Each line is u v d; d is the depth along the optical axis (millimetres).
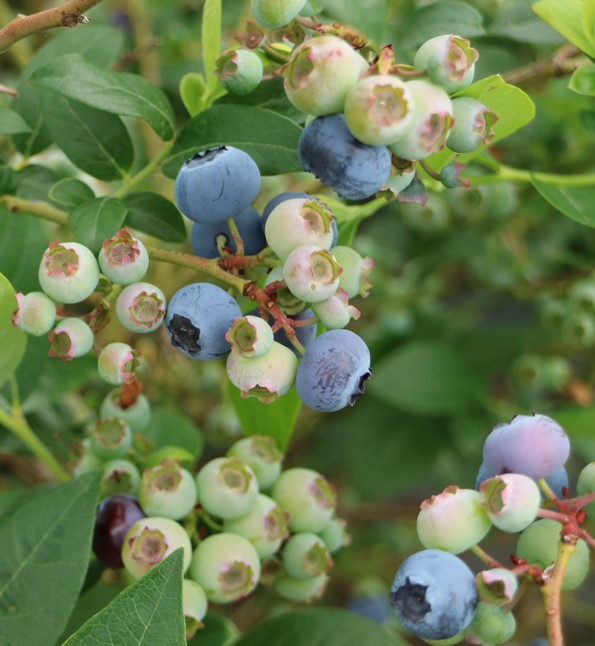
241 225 277
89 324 272
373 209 341
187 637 289
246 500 295
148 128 444
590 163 442
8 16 496
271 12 274
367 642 310
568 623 623
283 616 314
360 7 329
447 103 250
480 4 381
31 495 342
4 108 316
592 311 495
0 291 281
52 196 311
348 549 563
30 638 281
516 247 519
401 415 529
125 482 310
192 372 505
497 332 529
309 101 247
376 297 541
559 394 534
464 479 546
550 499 255
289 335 258
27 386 344
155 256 273
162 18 526
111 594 345
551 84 402
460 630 243
